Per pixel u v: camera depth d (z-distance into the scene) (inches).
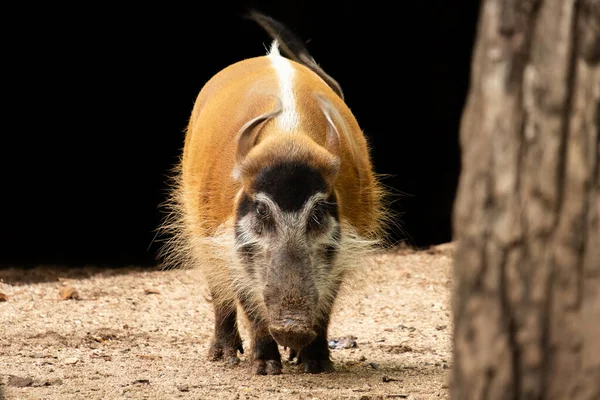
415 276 1600.6
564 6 444.8
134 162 2910.9
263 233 885.8
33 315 1320.1
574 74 445.7
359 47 2935.5
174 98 2940.5
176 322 1306.6
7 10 2817.4
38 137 2856.8
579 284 446.9
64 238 2388.0
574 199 446.6
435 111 2866.6
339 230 916.0
